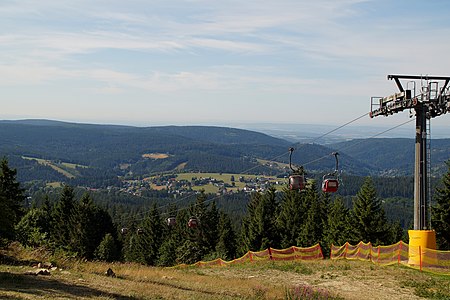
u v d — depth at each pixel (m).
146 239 95.88
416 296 20.94
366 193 57.53
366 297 20.77
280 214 77.06
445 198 46.56
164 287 19.92
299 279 26.19
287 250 48.03
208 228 90.56
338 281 24.77
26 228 45.47
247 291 20.97
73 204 91.00
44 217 93.56
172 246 87.62
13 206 64.44
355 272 26.80
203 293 19.44
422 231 26.58
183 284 22.05
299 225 74.94
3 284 16.44
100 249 79.62
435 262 26.19
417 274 24.94
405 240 67.69
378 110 30.66
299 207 76.12
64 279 19.00
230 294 20.08
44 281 17.95
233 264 39.69
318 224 71.25
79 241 83.50
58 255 28.17
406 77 27.84
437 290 21.53
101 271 23.52
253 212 87.00
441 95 26.30
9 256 24.95
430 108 26.91
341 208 68.62
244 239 79.31
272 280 26.02
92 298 15.49
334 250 43.25
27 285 16.72
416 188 27.20
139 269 28.44
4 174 66.12
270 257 45.94
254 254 46.78
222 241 83.62
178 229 94.19
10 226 26.88
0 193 26.92
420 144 27.05
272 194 84.06
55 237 85.25
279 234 75.25
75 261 26.72
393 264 28.28
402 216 122.56
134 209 157.00
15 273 19.14
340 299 19.86
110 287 18.12
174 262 85.69
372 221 56.69
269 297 19.48
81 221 84.62
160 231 96.38
